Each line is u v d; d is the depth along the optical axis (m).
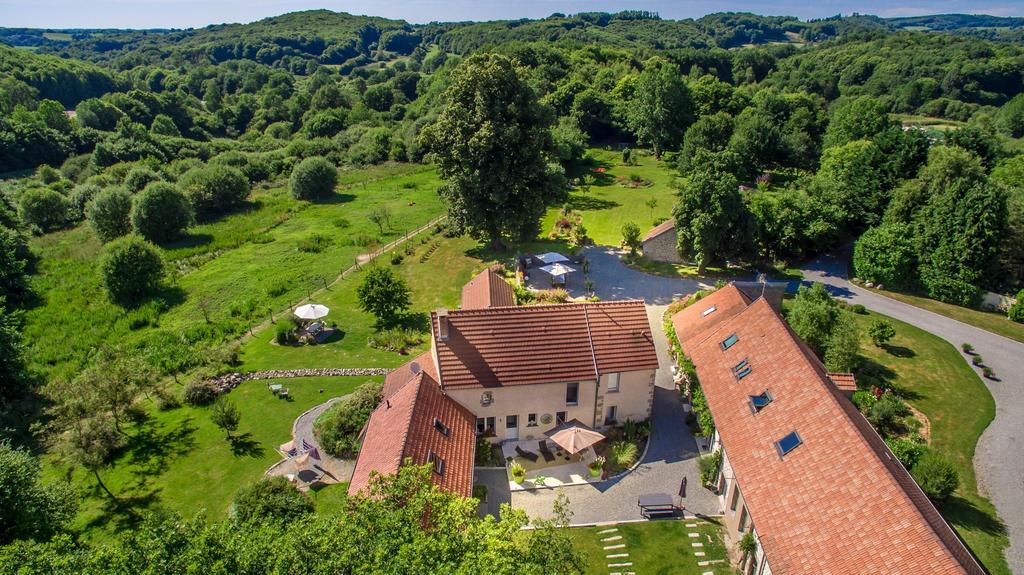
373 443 31.00
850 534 21.06
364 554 17.16
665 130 115.50
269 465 34.91
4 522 26.75
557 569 19.70
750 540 25.72
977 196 53.88
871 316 52.25
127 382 38.59
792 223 63.19
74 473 35.09
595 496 32.59
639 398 37.78
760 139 101.75
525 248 70.00
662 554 28.61
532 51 159.62
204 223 89.81
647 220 80.06
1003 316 52.66
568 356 36.22
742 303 39.66
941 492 28.92
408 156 129.12
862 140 86.44
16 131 131.12
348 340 50.47
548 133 67.81
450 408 33.88
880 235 58.62
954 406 38.06
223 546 18.31
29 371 48.16
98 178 110.75
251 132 186.12
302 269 68.19
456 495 21.05
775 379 29.75
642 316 38.03
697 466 34.66
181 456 36.00
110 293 62.12
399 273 65.19
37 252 78.94
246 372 45.19
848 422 24.55
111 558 18.66
